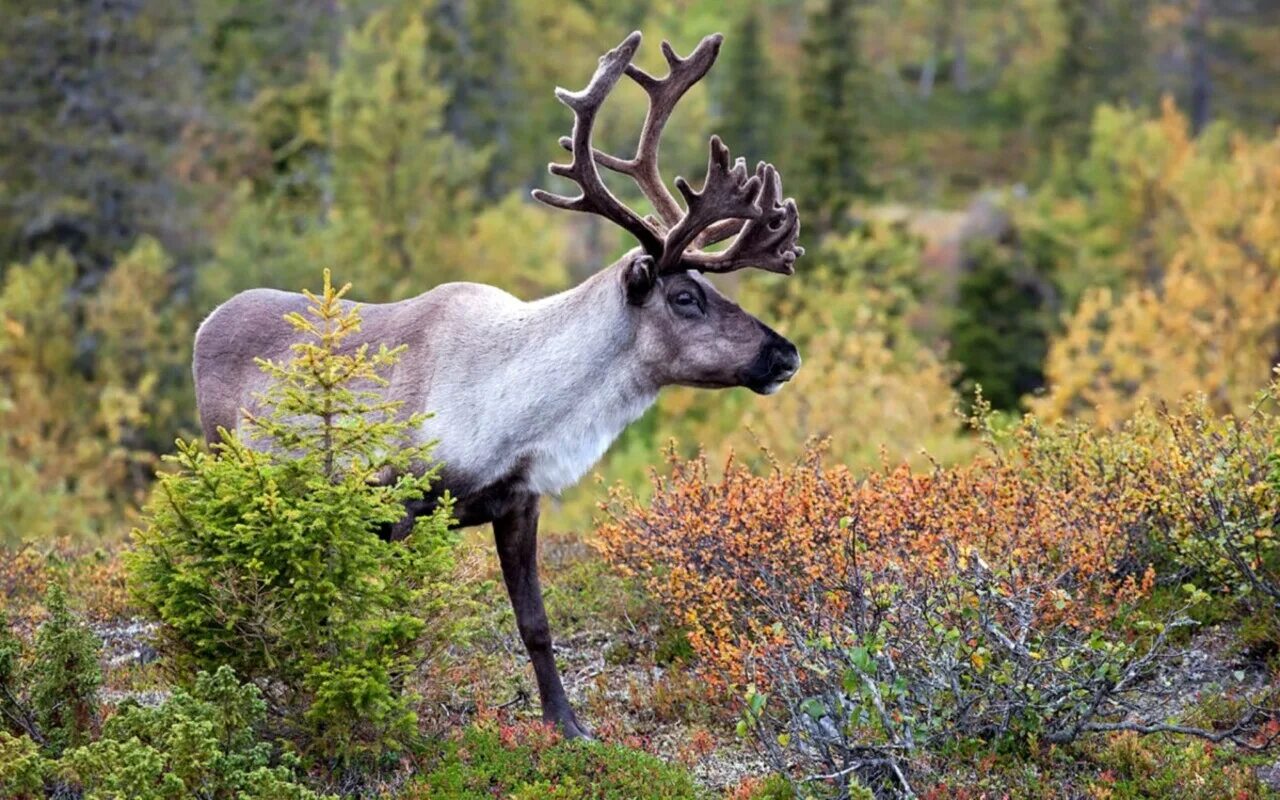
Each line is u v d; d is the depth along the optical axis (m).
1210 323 31.45
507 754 8.91
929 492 10.82
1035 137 88.06
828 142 56.66
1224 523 9.91
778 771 8.69
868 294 39.19
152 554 8.66
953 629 8.73
